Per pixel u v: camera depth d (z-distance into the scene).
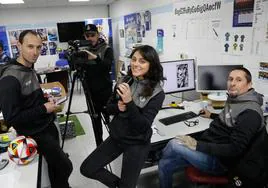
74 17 7.16
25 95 1.47
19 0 5.43
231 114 1.59
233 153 1.44
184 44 3.35
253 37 2.17
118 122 1.39
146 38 4.76
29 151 1.32
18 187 1.12
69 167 1.76
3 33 6.62
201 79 2.33
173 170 1.80
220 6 2.53
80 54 2.18
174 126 1.94
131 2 5.36
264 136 1.40
